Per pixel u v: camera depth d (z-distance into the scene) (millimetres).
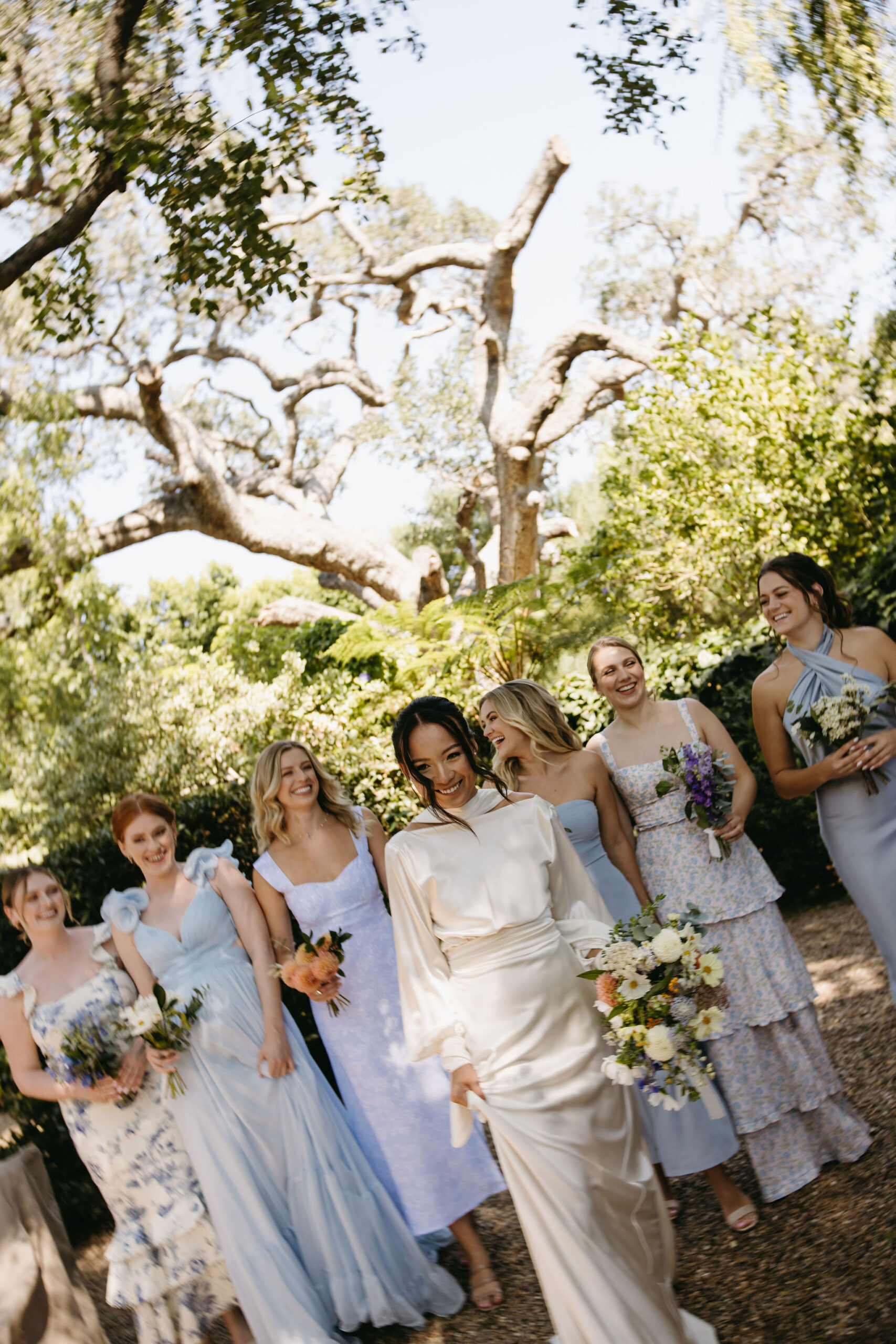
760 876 3350
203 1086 3080
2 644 12562
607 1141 2457
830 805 3420
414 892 2627
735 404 9820
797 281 16953
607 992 2426
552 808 2707
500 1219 3684
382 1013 3332
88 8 5555
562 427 17312
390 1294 2998
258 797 3412
